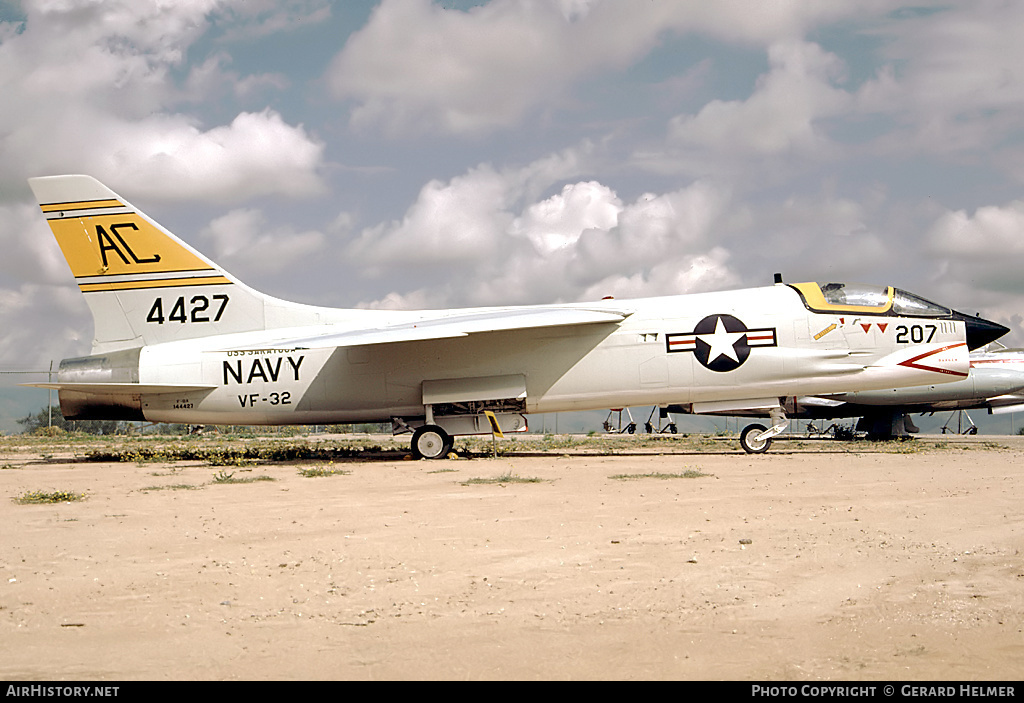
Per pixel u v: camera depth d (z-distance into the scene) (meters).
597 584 5.75
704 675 4.04
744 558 6.49
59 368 19.61
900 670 4.09
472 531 7.85
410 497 10.81
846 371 19.05
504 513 9.05
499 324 17.98
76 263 19.81
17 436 41.75
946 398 25.80
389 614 5.10
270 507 9.88
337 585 5.80
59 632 4.79
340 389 19.34
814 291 19.39
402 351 19.19
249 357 19.47
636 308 19.41
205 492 11.84
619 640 4.58
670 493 10.76
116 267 19.83
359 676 4.06
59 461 20.27
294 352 19.45
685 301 19.45
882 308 19.19
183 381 19.45
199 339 19.81
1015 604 5.15
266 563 6.52
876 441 26.88
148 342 19.83
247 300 19.92
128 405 19.84
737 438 34.78
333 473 15.02
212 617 5.07
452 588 5.69
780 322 19.02
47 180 19.70
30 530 8.18
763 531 7.64
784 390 19.25
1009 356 26.19
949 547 6.80
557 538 7.43
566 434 45.50
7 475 15.50
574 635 4.68
